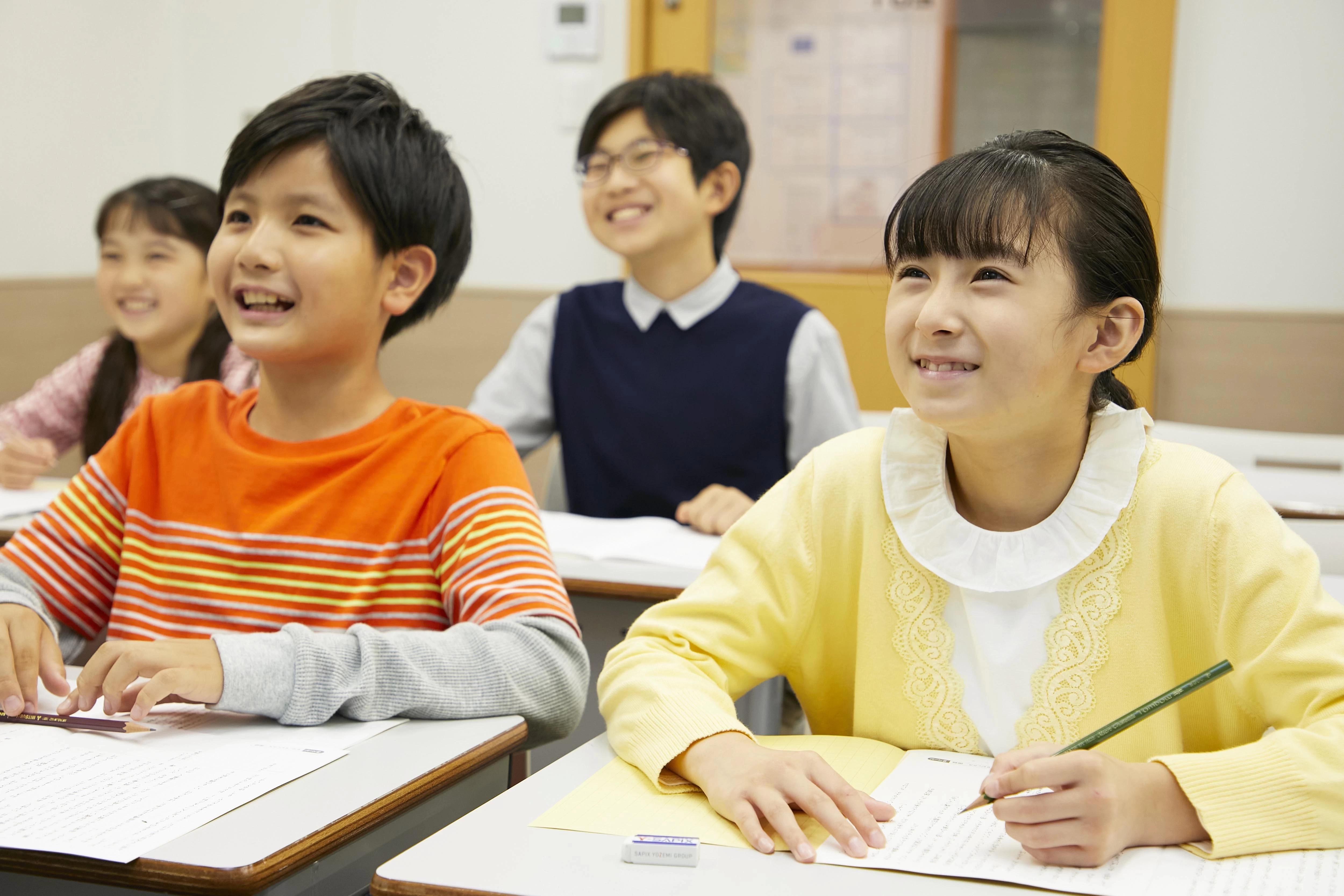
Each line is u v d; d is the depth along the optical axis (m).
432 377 3.28
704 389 2.01
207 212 2.12
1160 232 2.76
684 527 1.65
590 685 1.42
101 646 0.89
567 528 1.60
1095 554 0.82
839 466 0.93
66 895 0.69
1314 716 0.73
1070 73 2.78
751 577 0.90
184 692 0.84
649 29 3.01
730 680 0.90
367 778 0.77
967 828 0.69
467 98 3.18
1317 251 2.71
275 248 1.06
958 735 0.84
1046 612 0.82
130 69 3.24
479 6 3.14
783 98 2.97
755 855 0.65
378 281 1.12
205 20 3.36
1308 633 0.75
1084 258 0.76
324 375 1.12
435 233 1.17
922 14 2.85
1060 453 0.83
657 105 1.99
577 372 2.10
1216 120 2.74
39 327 2.97
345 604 1.06
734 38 2.97
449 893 0.60
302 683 0.87
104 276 2.10
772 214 3.01
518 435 2.15
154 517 1.13
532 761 1.46
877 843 0.66
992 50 2.82
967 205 0.75
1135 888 0.61
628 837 0.67
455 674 0.91
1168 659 0.82
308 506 1.09
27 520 1.59
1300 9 2.66
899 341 0.79
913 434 0.88
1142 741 0.81
